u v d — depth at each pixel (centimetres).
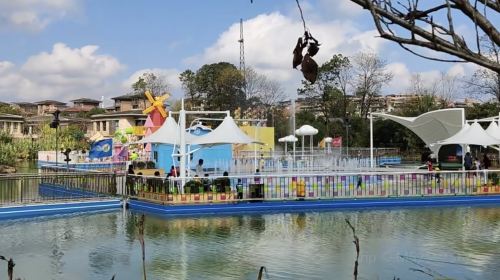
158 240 1498
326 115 6316
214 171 3097
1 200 1998
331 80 6191
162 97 3916
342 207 2061
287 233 1584
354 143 6106
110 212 2059
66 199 2048
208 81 7200
